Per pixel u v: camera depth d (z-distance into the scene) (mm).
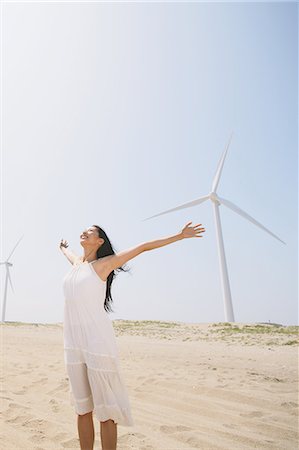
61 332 20750
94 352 2344
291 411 4039
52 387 5246
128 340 14641
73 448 2914
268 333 16641
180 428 3486
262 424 3604
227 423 3650
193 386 5168
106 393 2336
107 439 2357
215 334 17531
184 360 8234
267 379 5805
